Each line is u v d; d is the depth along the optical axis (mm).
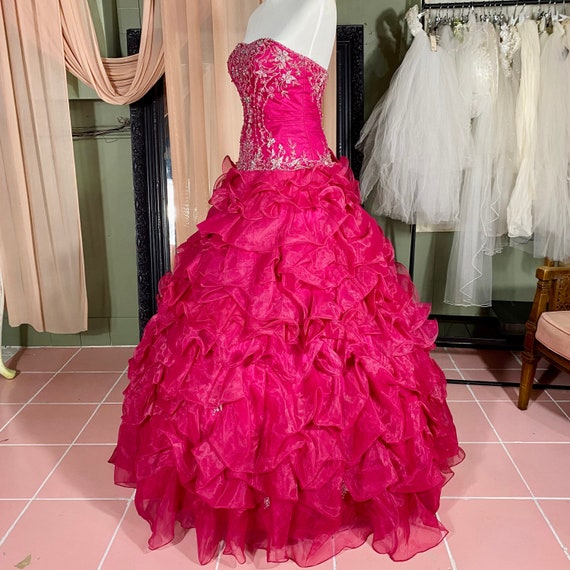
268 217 1784
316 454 1633
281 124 1879
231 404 1653
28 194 2910
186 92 2812
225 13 2705
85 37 2773
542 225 2688
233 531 1670
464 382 2832
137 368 1974
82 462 2285
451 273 2887
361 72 2881
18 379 2975
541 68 2611
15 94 2805
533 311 2533
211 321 1724
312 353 1676
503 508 1989
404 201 2691
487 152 2666
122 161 3104
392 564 1747
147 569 1745
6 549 1838
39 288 3020
